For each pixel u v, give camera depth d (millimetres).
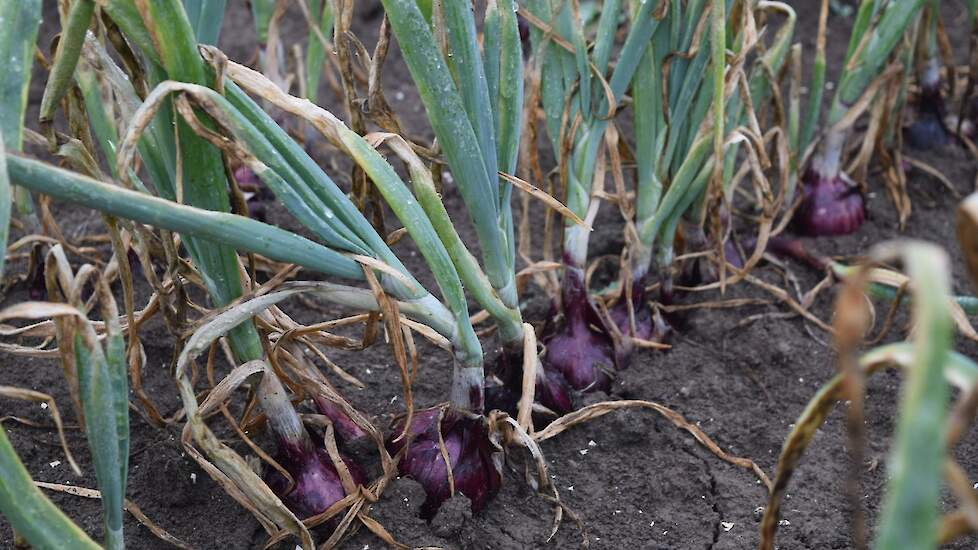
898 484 480
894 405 934
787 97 1339
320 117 694
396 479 830
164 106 682
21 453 888
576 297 926
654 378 953
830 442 905
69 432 908
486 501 840
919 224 1131
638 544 829
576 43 853
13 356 971
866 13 1016
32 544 642
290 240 690
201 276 792
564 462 885
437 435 834
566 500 858
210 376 838
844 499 857
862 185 1110
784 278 1057
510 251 819
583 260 917
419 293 744
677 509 856
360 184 812
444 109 722
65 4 732
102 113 851
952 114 1267
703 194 979
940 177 1150
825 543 824
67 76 679
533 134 916
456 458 822
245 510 836
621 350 948
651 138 903
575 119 881
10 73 627
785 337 994
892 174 1113
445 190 1172
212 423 901
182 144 682
